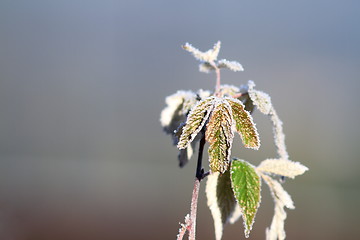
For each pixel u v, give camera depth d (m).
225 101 0.54
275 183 0.58
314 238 2.17
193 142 0.60
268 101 0.58
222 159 0.53
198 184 0.56
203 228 2.12
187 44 0.58
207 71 0.60
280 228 0.58
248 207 0.55
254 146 0.54
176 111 0.62
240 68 0.58
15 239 2.09
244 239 2.03
